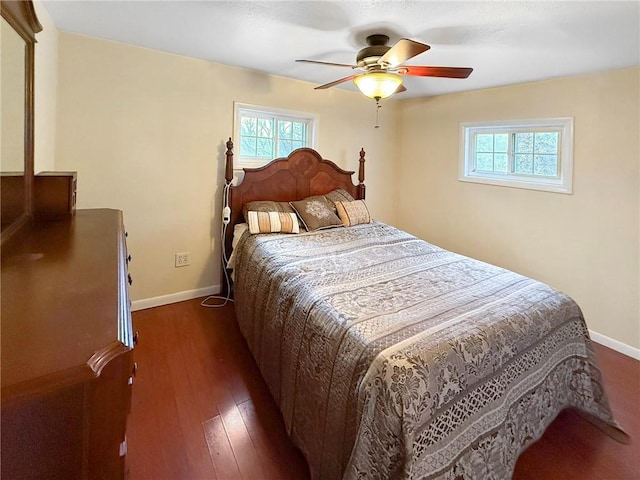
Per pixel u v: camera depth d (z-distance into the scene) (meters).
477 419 1.36
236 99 3.25
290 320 1.85
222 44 2.57
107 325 0.71
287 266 2.21
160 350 2.50
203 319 2.97
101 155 2.71
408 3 1.78
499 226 3.51
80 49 2.53
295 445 1.66
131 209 2.90
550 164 3.18
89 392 0.58
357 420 1.27
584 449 1.73
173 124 2.99
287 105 3.55
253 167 3.52
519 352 1.53
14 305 0.77
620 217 2.67
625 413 1.98
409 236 3.11
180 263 3.23
